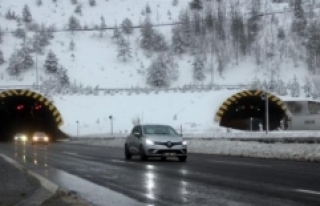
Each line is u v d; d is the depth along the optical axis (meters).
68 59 110.50
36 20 149.25
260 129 65.25
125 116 71.38
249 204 10.73
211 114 68.62
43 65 107.31
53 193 12.70
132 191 13.26
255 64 111.56
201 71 102.94
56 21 148.75
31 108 80.25
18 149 42.91
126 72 104.00
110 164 23.25
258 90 67.62
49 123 80.00
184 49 119.56
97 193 13.00
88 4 164.12
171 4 162.12
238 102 72.75
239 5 149.62
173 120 67.94
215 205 10.73
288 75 105.19
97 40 127.75
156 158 27.94
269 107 71.94
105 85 94.94
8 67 105.25
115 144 49.09
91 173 18.64
